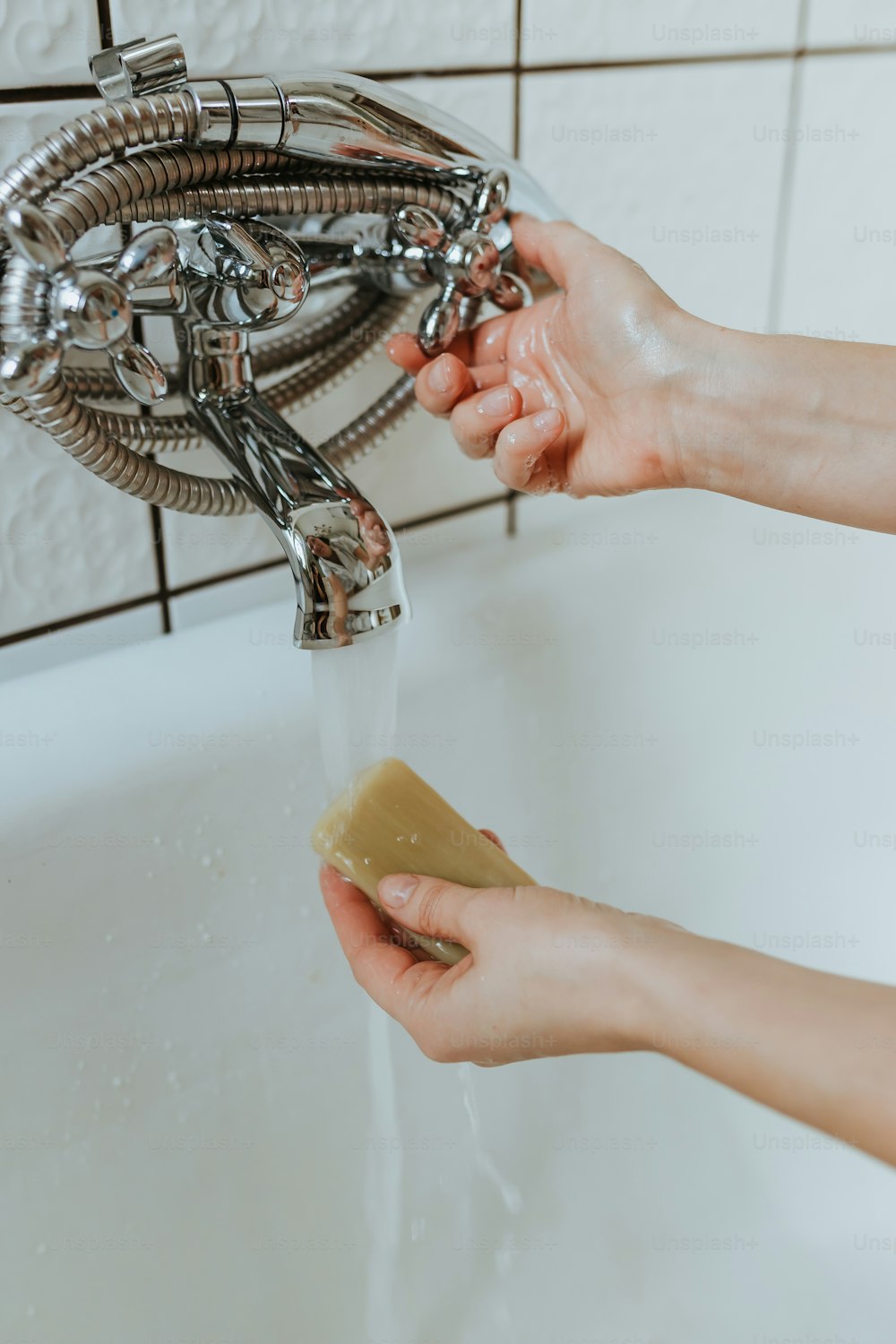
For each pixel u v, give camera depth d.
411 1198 0.63
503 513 0.73
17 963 0.50
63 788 0.50
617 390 0.50
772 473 0.48
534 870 0.69
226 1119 0.58
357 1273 0.63
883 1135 0.32
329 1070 0.61
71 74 0.48
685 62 0.70
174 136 0.38
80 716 0.53
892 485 0.46
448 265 0.46
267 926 0.58
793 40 0.75
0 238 0.36
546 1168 0.69
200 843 0.55
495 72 0.62
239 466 0.43
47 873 0.50
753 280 0.82
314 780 0.58
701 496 0.79
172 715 0.54
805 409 0.46
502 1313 0.66
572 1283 0.68
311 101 0.40
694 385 0.48
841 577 0.78
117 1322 0.55
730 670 0.75
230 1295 0.58
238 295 0.39
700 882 0.77
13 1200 0.51
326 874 0.47
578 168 0.68
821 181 0.81
